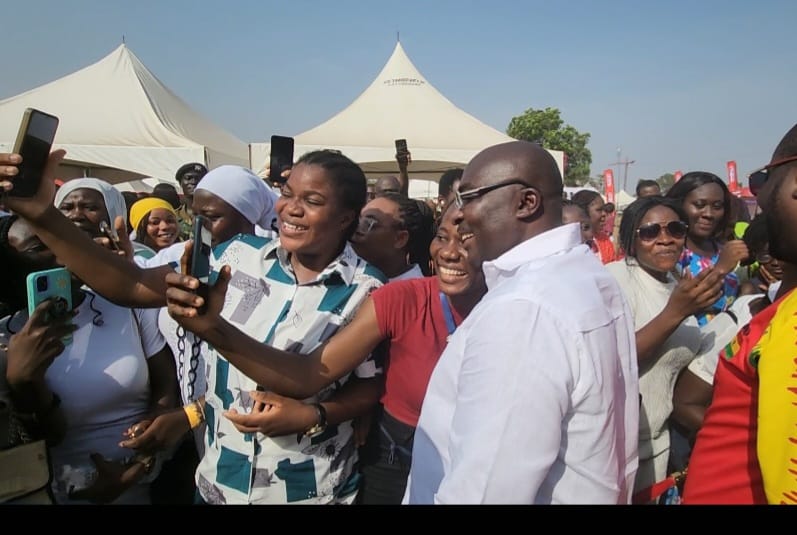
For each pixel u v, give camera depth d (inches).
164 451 88.7
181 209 250.1
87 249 67.3
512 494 45.5
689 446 99.7
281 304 77.1
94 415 81.4
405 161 184.4
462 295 75.2
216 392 77.2
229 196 116.7
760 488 51.0
